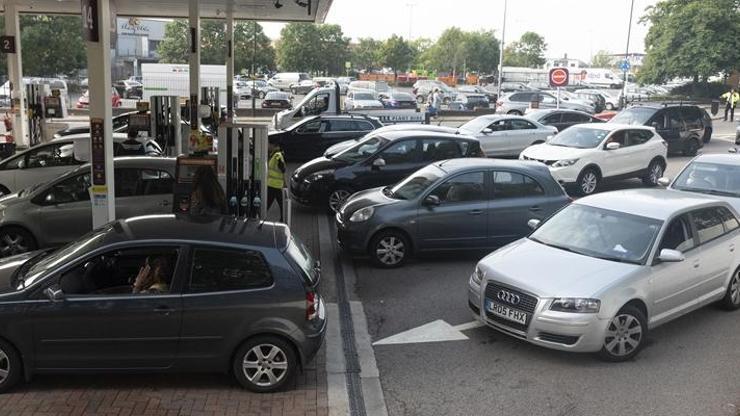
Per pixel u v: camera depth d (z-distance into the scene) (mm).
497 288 7293
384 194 10883
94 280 6086
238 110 35844
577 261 7391
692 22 52438
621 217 7961
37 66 40125
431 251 10445
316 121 20031
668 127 22484
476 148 14234
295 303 6031
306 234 12266
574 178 16156
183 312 5859
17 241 9875
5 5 20609
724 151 24547
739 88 49312
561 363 6949
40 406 5680
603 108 46000
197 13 18391
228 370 6102
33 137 19844
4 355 5770
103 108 8555
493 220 10469
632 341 6996
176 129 16594
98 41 8398
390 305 8719
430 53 89438
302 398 6062
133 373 5984
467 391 6309
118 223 6582
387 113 24625
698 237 7969
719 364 6926
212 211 9305
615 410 5938
